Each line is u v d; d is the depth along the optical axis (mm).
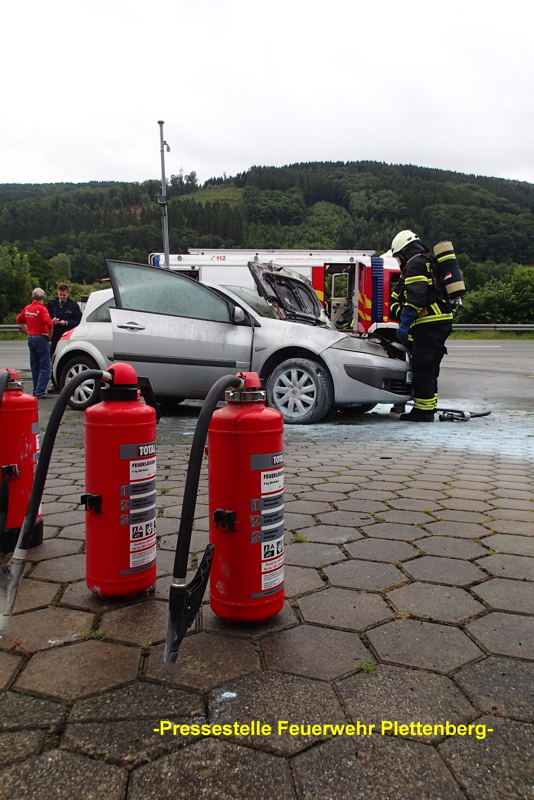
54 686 1693
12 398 2703
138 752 1423
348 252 16672
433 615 2137
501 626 2057
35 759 1400
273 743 1453
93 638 1970
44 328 9000
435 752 1428
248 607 1992
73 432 6297
